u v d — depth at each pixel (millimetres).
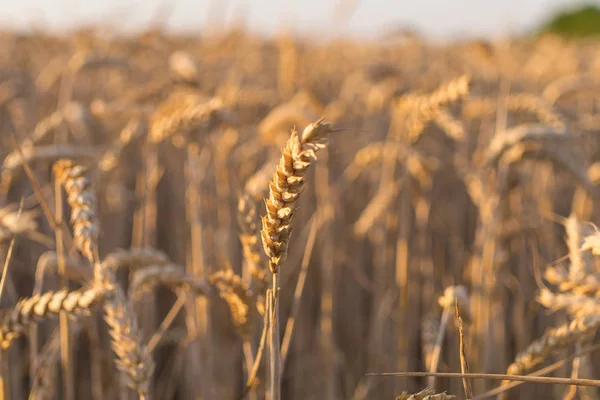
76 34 2613
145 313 1402
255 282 1088
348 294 2113
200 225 1387
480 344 1411
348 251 2154
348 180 2154
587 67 3760
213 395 1395
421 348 1866
